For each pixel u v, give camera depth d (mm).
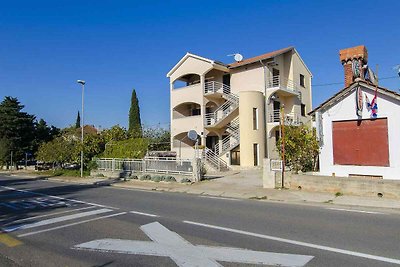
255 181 18203
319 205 11008
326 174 15305
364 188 11984
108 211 10586
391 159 13664
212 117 31859
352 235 7016
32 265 5652
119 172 24266
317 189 13266
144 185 19047
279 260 5500
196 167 19312
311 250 6016
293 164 16266
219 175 22641
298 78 34250
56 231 8000
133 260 5695
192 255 5855
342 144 14977
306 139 15992
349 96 14805
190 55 31750
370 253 5801
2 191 17859
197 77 34312
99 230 7965
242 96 28844
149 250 6223
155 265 5426
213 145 32844
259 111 29031
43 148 33969
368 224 8016
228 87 32469
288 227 7836
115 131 32531
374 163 14102
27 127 47219
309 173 15805
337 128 15156
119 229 8016
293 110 32844
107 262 5652
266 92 30125
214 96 31312
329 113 15359
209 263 5430
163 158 21984
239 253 5906
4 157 44094
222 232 7473
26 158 45531
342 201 11391
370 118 14219
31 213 10625
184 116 34031
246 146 28312
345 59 18438
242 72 31656
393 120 13625
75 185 20875
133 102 54312
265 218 8961
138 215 9812
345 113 14898
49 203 12703
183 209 10727
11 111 46156
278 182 14672
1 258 6062
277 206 10992
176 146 33031
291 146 16094
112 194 15344
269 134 29672
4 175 34250
